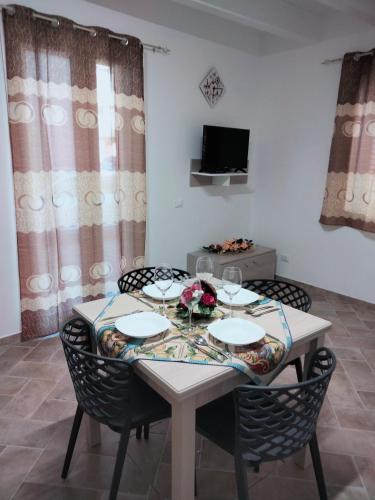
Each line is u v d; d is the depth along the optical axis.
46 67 2.72
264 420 1.31
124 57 3.10
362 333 3.23
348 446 1.98
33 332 3.03
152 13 3.32
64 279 3.14
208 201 4.28
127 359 1.45
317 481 1.60
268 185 4.60
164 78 3.56
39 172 2.81
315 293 4.14
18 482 1.75
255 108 4.50
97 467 1.84
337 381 2.54
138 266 3.61
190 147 3.94
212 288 1.84
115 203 3.32
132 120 3.27
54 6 2.75
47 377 2.55
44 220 2.91
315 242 4.23
